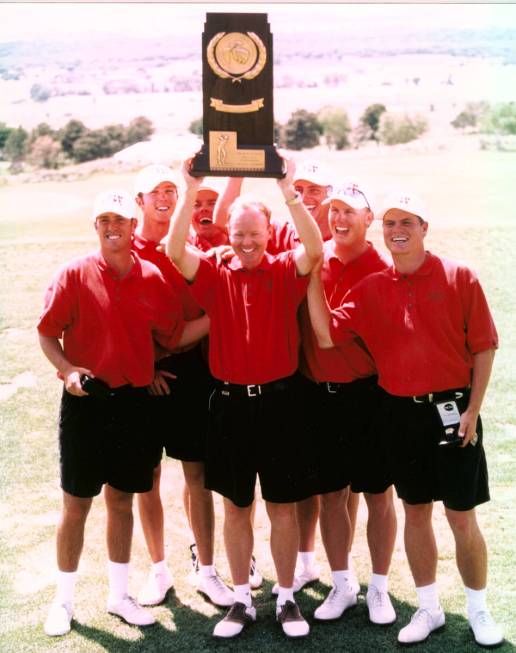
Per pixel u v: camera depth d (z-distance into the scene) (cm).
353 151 2739
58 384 799
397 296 366
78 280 385
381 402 384
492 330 365
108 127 2777
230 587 435
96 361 387
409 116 2811
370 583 406
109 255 387
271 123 365
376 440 393
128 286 387
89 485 387
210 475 389
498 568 435
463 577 377
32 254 1478
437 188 2084
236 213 370
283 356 375
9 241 1602
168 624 399
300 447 380
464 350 367
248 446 379
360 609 409
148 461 395
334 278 409
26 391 779
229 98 364
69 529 395
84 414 385
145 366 390
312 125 2850
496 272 1241
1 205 2081
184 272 379
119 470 389
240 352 373
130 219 382
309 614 406
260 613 408
